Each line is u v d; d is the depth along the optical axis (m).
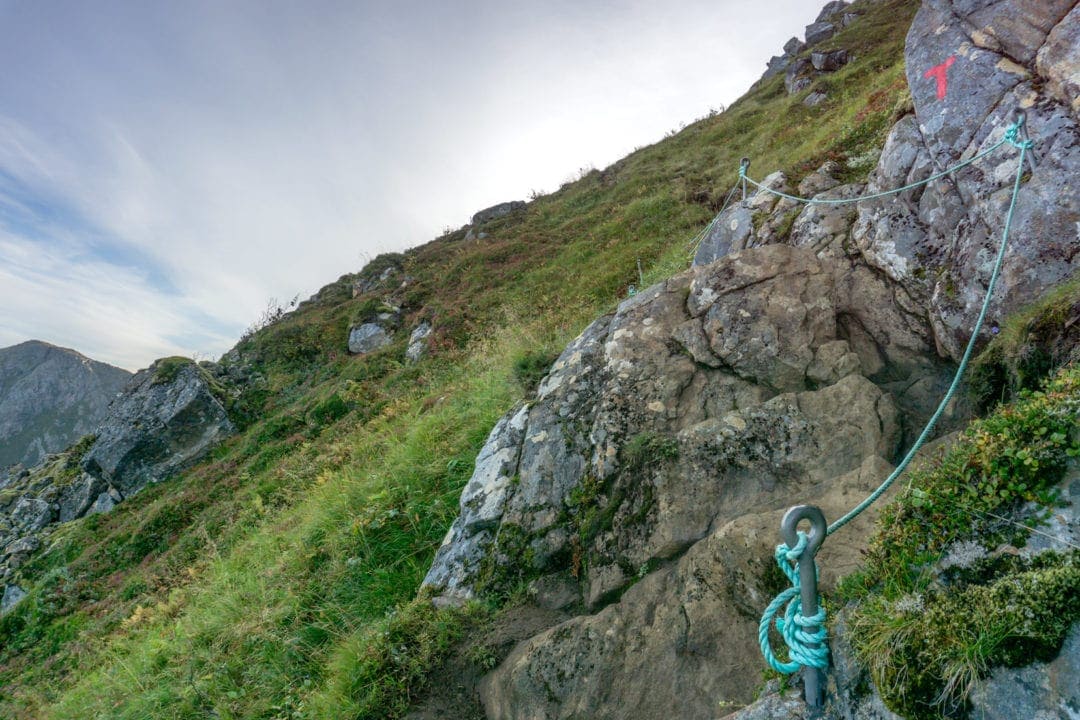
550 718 3.47
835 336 5.02
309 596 6.05
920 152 5.05
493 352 11.57
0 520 20.59
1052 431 1.98
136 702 5.79
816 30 30.23
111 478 19.69
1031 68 4.39
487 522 5.16
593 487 4.77
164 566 12.27
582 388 5.63
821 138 12.37
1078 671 1.49
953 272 4.47
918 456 3.81
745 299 5.21
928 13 5.23
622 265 15.88
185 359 22.42
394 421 11.59
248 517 11.77
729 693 3.09
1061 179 3.83
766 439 4.24
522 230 27.08
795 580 2.00
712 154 24.09
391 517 6.61
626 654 3.49
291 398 21.98
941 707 1.69
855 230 5.51
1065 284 3.62
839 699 1.96
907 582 2.03
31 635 12.45
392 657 4.17
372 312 23.34
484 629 4.29
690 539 4.04
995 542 1.89
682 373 5.16
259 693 5.14
